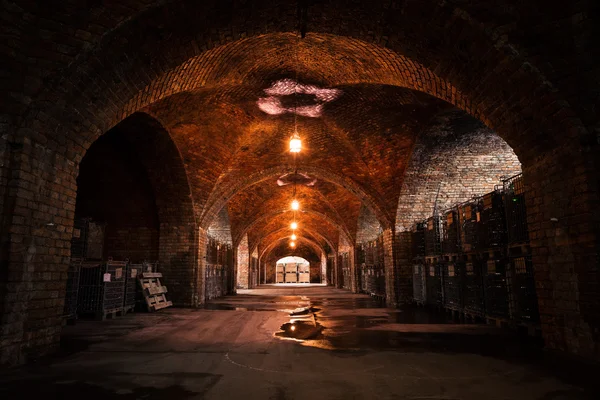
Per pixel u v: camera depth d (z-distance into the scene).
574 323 5.48
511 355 5.76
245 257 30.44
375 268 18.72
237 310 12.61
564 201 5.63
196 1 5.65
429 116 10.35
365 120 11.59
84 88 5.64
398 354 5.86
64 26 5.24
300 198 22.44
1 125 4.98
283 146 13.89
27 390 4.08
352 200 21.22
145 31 5.71
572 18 5.29
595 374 4.69
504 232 8.10
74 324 9.20
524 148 6.35
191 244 13.62
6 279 4.84
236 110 11.09
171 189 13.09
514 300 7.88
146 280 12.62
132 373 4.76
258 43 7.55
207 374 4.72
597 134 5.26
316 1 6.05
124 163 12.59
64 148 5.82
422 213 14.38
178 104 9.59
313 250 44.31
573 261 5.47
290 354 5.86
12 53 5.07
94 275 10.14
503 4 5.45
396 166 13.20
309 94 10.38
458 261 10.52
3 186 4.93
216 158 12.84
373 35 6.63
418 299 13.76
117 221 13.73
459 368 5.02
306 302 16.28
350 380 4.46
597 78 5.25
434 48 6.33
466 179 13.45
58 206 5.73
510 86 5.88
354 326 8.94
